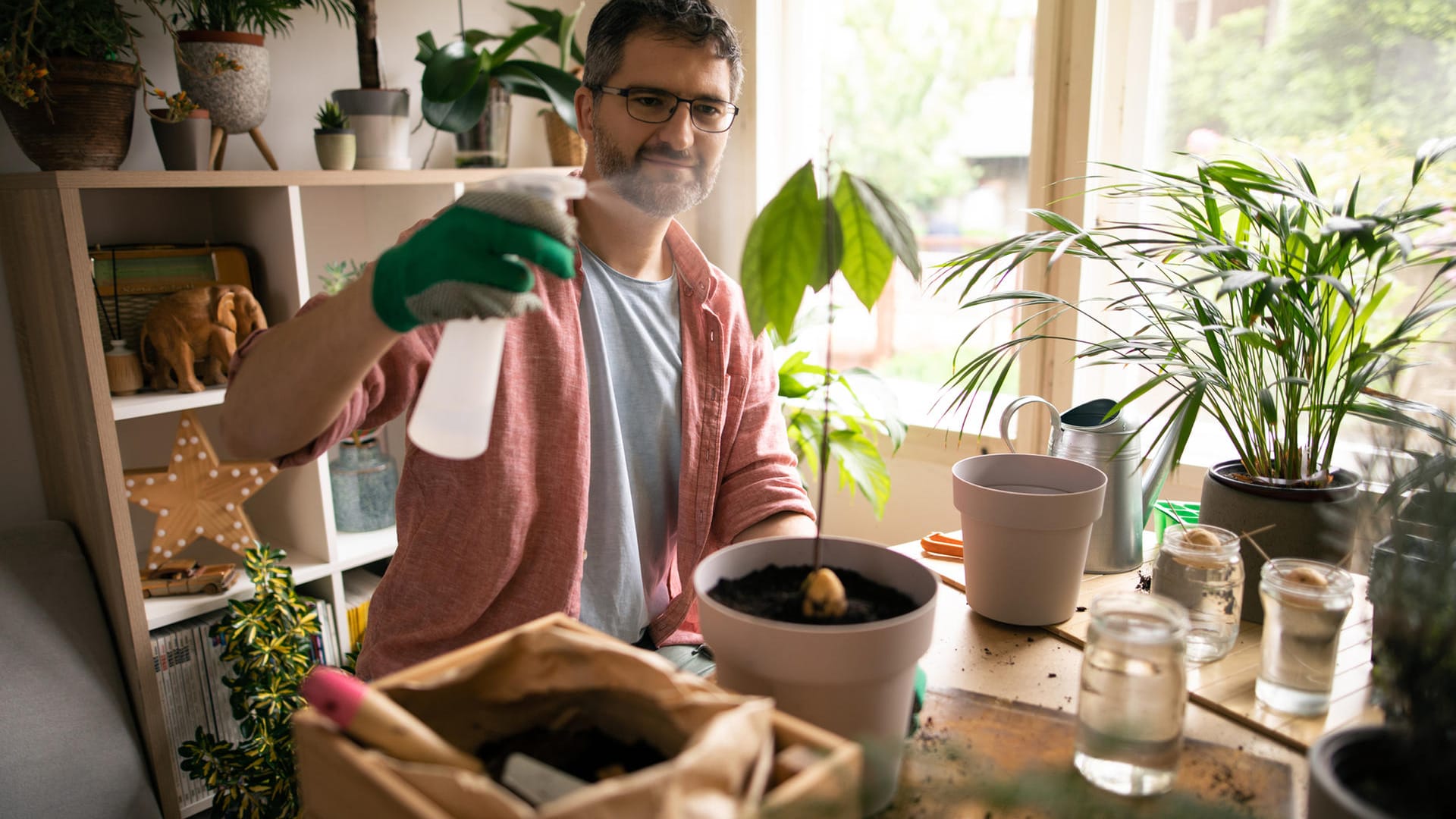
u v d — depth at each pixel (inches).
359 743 20.4
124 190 69.7
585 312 47.7
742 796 18.6
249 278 69.6
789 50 97.6
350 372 33.7
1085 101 72.6
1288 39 66.7
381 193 81.3
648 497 49.8
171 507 65.5
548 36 83.7
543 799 20.3
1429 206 34.2
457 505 43.2
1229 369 39.9
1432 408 34.3
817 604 25.0
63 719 58.8
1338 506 35.7
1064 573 35.9
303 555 73.3
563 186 26.3
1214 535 34.0
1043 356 78.7
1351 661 33.1
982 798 22.7
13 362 67.6
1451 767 20.1
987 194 88.9
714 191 102.3
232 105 64.7
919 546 46.8
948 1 88.0
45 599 61.2
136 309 65.2
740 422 50.6
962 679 32.3
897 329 98.1
